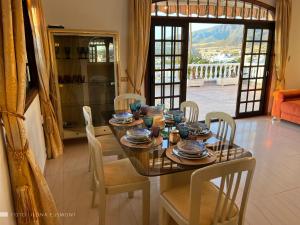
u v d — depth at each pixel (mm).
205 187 1709
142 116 2557
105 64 3707
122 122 2373
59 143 3238
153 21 3973
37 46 2678
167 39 4168
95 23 3598
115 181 1812
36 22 2615
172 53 4281
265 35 4957
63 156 3232
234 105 6129
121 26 3748
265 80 5242
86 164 3010
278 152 3379
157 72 4273
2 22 1384
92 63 3650
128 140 1911
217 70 8367
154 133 1959
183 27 4215
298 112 4320
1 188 1381
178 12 4141
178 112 2475
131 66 3848
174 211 1539
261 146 3592
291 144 3674
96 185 1940
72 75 3607
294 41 5145
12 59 1433
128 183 1800
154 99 4359
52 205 1787
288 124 4699
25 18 2742
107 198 2328
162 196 1705
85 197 2338
